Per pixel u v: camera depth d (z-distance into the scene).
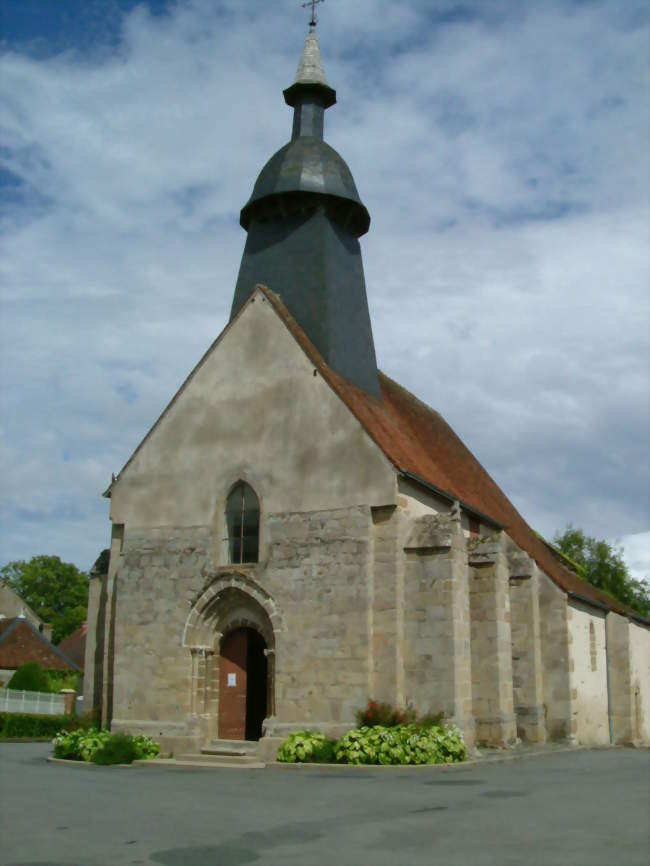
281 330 23.80
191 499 23.78
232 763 20.52
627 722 32.06
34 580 82.81
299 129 27.52
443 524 21.50
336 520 21.83
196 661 22.77
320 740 20.14
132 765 20.22
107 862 9.13
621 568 59.22
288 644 21.69
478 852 9.50
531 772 17.73
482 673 23.81
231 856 9.41
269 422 23.28
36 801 13.32
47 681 44.28
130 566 24.03
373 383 26.58
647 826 10.93
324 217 25.88
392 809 12.57
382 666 20.88
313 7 28.97
